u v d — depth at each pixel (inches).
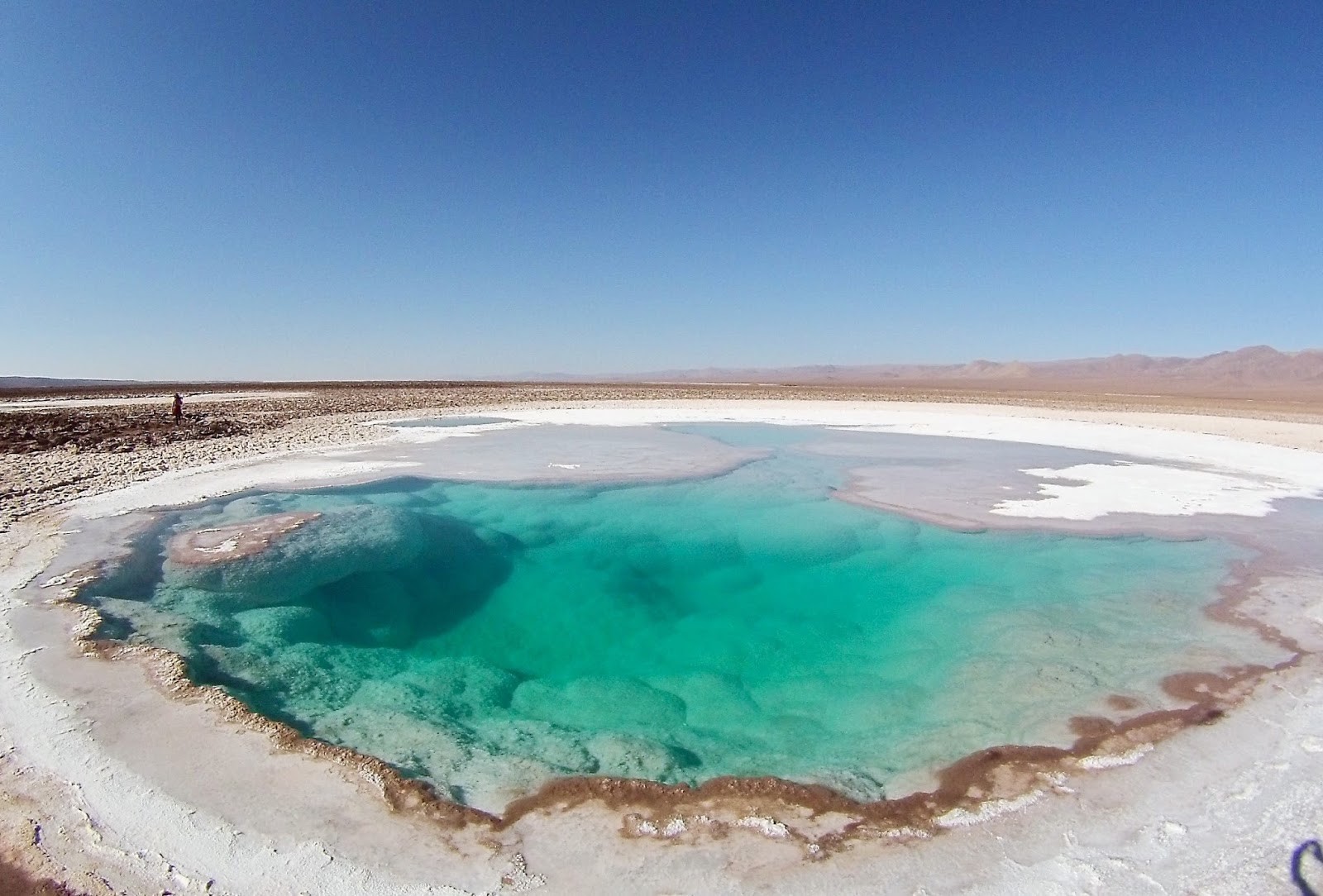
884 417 852.6
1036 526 326.0
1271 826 116.3
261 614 216.5
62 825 111.2
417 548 288.0
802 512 357.1
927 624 228.1
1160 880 104.4
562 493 391.5
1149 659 186.7
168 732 140.0
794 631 233.8
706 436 646.5
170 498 339.0
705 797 127.4
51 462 428.5
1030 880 104.6
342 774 128.5
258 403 1054.4
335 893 99.2
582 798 125.6
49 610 199.6
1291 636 198.5
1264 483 414.0
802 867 107.1
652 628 239.3
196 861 104.4
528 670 211.0
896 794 130.0
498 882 102.3
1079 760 138.1
